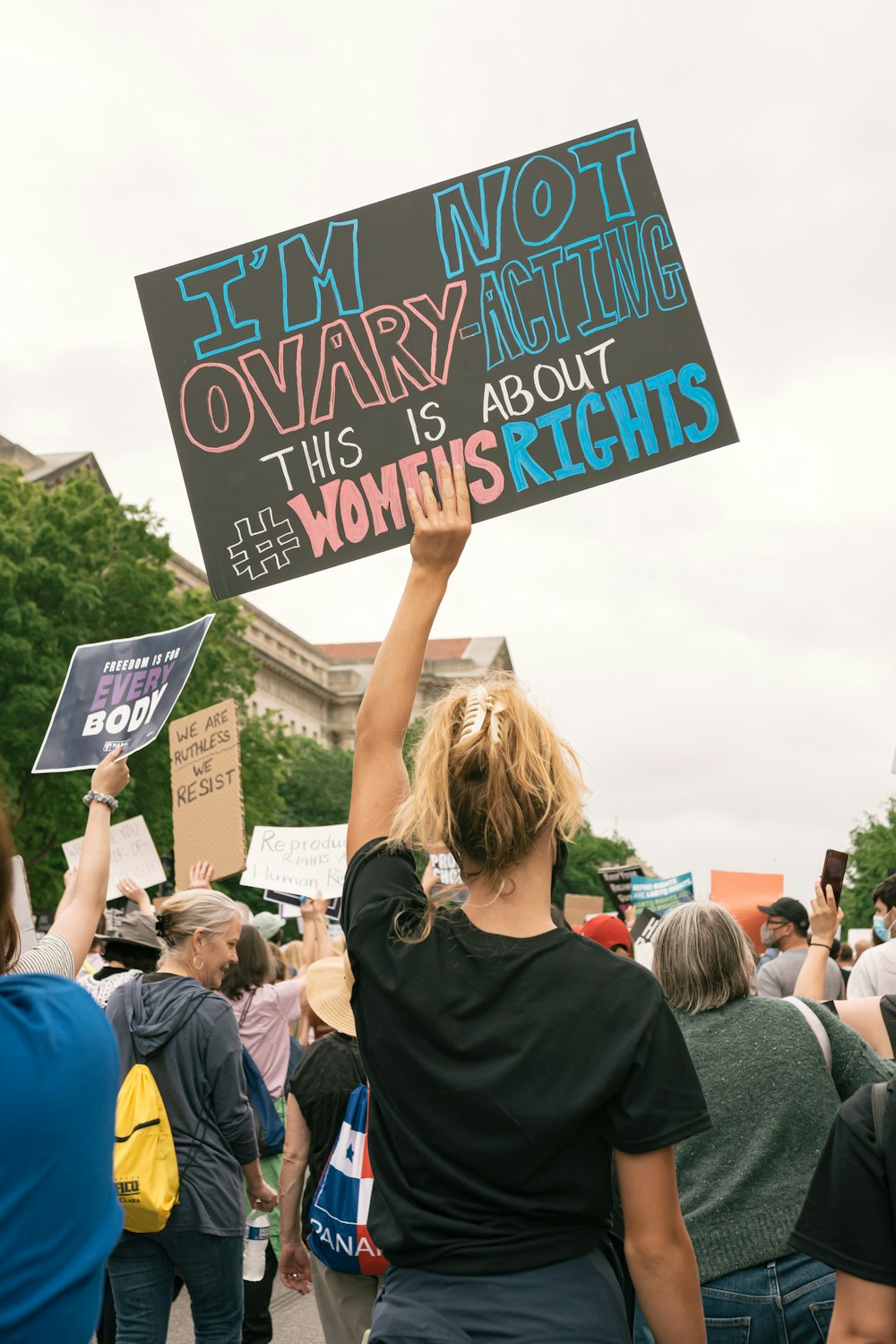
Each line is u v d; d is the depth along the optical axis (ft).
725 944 10.39
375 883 7.09
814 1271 9.19
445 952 6.62
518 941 6.64
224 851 25.30
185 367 11.34
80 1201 4.86
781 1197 9.39
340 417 11.21
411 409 11.21
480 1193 6.24
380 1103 6.65
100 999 17.37
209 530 11.17
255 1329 19.57
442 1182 6.36
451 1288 6.22
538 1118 6.17
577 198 11.37
